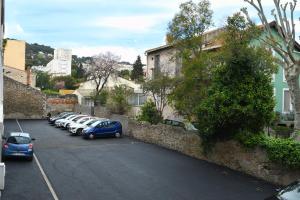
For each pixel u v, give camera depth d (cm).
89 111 5591
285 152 1802
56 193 1638
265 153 1945
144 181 1889
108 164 2305
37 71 9975
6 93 5809
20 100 5900
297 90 2225
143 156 2594
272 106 2091
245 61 2091
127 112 4706
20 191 1650
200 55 2714
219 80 2158
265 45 2772
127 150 2856
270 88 2128
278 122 3284
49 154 2661
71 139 3506
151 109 3619
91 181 1867
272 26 3181
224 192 1705
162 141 3069
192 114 2616
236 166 2164
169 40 2953
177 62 3238
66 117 4725
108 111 4719
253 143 2012
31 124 4972
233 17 2331
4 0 2298
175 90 2855
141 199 1581
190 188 1767
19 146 2345
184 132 2705
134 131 3606
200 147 2488
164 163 2353
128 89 4919
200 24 2881
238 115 2070
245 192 1709
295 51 3412
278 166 1867
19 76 6309
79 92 6712
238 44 2141
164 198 1600
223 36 2436
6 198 1534
